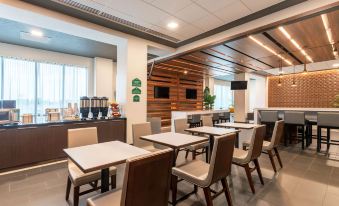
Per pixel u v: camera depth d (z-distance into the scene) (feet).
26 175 10.54
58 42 19.12
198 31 15.33
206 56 20.48
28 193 8.64
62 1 11.00
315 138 19.99
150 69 25.81
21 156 11.06
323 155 14.84
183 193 8.71
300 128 19.67
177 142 8.57
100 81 25.55
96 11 12.17
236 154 9.54
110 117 15.01
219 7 11.61
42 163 11.95
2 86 19.65
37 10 11.33
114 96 27.02
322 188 9.29
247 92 32.60
